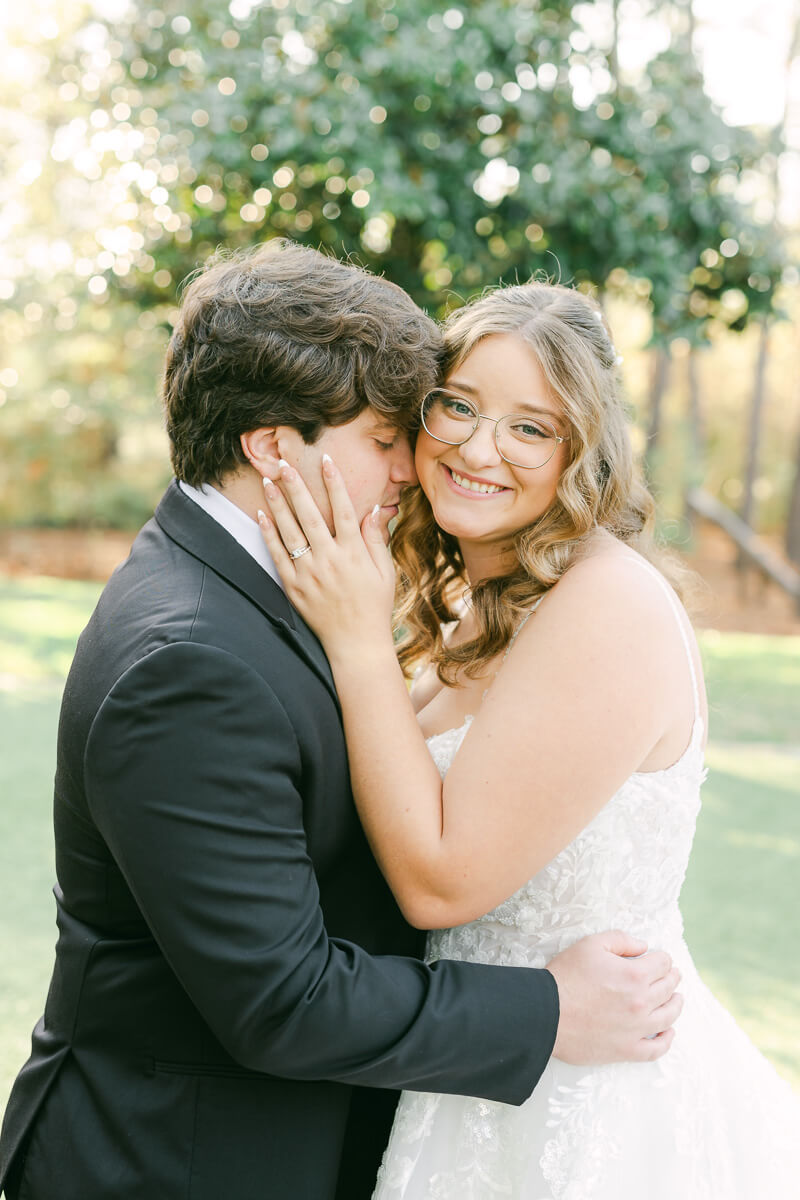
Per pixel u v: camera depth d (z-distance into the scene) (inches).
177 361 60.5
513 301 67.0
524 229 237.1
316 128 211.5
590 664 60.1
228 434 58.9
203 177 222.2
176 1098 55.2
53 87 354.0
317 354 57.8
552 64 227.3
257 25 218.8
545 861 60.0
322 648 59.7
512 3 228.2
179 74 228.5
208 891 50.0
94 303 338.3
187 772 50.3
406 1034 52.7
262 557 60.1
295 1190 55.9
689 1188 61.7
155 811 50.3
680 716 63.6
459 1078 54.5
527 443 65.1
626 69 244.4
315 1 213.6
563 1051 57.7
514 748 59.4
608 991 58.7
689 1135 62.9
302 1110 56.5
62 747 56.5
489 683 70.6
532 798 58.9
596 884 62.3
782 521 872.9
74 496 649.0
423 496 77.4
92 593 486.3
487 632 69.2
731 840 206.5
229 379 58.2
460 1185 61.8
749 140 242.7
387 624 60.5
